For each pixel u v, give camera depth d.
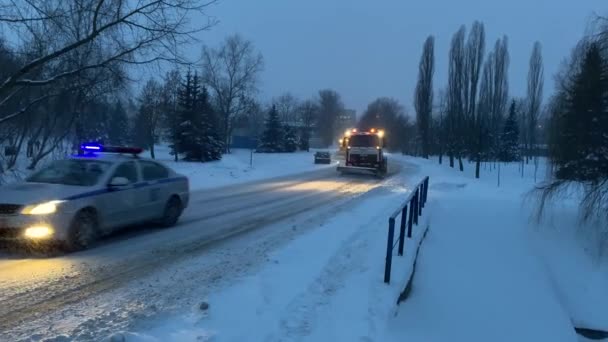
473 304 8.96
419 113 62.41
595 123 14.16
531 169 50.66
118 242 9.18
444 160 63.41
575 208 17.36
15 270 7.04
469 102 47.28
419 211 15.21
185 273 7.24
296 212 14.06
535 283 10.52
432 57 60.06
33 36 12.23
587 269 12.22
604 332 9.69
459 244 12.89
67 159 9.66
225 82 67.19
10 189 8.22
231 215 13.09
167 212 10.92
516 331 8.21
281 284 6.88
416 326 7.32
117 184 9.07
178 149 42.50
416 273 9.88
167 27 10.93
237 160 46.22
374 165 30.25
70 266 7.35
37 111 19.72
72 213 8.06
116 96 19.27
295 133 98.00
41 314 5.44
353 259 8.68
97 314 5.49
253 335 5.12
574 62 15.52
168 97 48.19
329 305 6.26
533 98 58.72
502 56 55.81
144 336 4.80
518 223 16.06
